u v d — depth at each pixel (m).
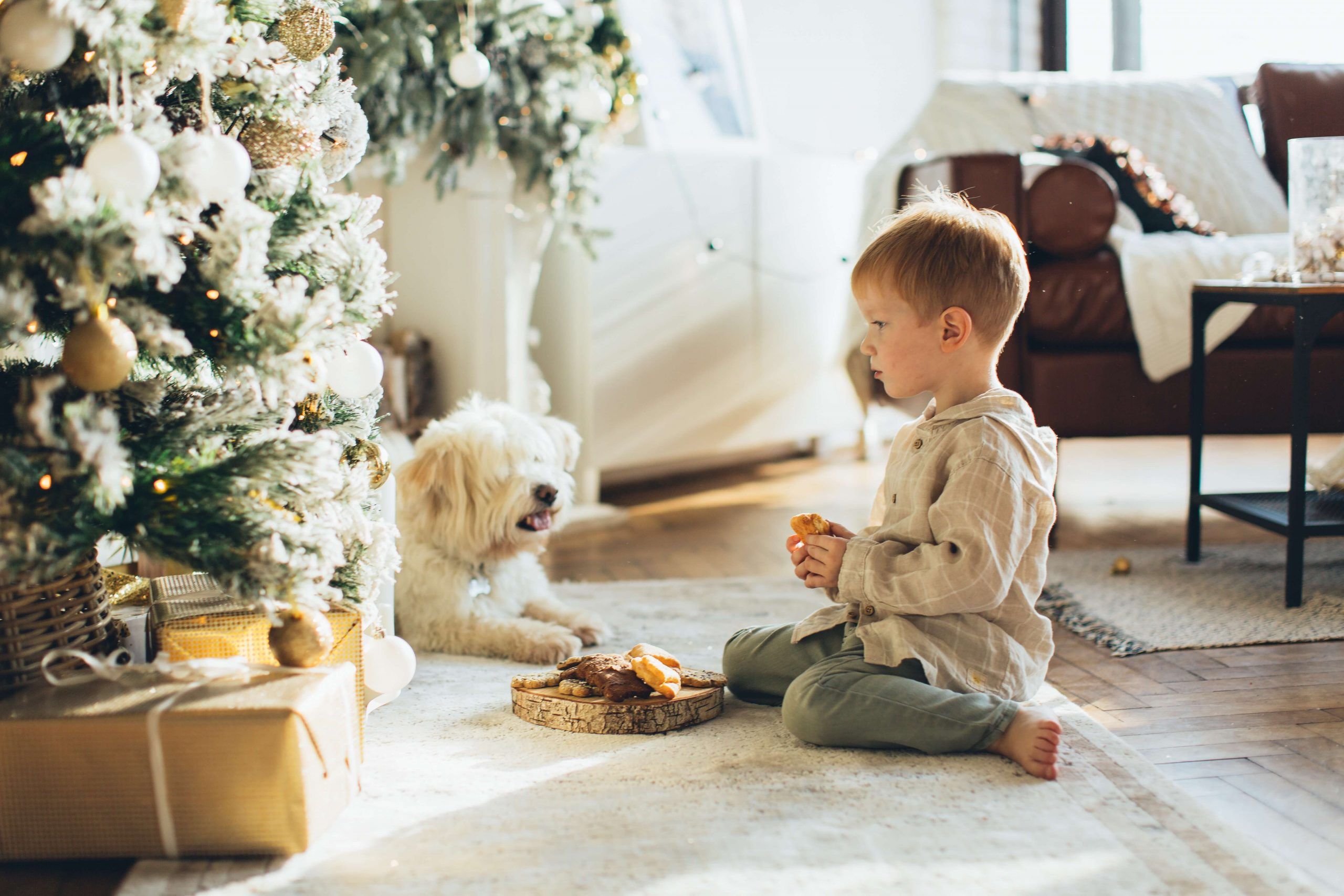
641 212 3.27
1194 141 3.36
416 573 1.90
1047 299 2.66
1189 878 1.07
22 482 1.08
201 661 1.24
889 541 1.44
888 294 1.46
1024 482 1.40
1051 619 2.03
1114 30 4.64
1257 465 3.47
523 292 2.99
